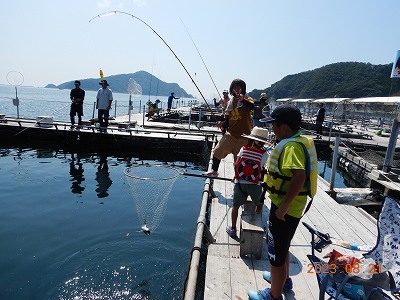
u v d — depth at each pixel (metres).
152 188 4.09
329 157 14.29
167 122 17.22
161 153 11.30
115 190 6.80
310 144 2.11
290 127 2.18
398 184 7.04
